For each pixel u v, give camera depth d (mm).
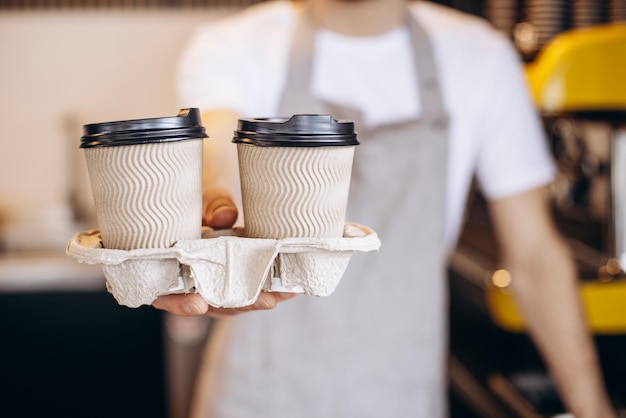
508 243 1633
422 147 1566
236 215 867
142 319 2754
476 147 1652
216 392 1639
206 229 873
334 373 1601
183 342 2787
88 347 2732
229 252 740
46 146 3271
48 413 2729
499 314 1802
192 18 3279
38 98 3258
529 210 1607
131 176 723
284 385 1605
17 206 3275
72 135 3277
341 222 784
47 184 3287
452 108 1613
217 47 1591
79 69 3268
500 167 1626
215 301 742
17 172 3271
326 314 1583
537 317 1578
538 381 1884
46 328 2703
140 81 3295
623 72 1699
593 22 2166
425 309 1608
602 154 2480
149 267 741
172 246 750
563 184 2650
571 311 1550
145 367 2766
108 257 723
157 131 717
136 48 3279
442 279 1618
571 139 2564
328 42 1595
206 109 1382
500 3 2402
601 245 2258
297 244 742
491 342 2061
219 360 1647
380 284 1589
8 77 3242
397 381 1620
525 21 2297
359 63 1596
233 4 3283
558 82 1720
